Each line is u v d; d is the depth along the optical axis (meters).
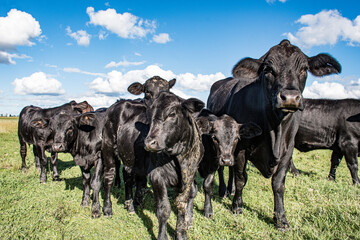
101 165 5.83
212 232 4.45
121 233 4.61
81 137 6.03
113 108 5.93
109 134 5.73
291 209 5.34
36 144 7.84
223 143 4.60
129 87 8.23
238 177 5.28
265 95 4.75
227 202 6.06
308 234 4.00
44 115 8.62
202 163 5.18
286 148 4.91
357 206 4.57
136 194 5.95
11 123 30.19
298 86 3.96
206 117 4.93
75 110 8.02
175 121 3.88
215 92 8.15
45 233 4.44
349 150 7.57
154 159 4.11
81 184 7.56
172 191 6.82
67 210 5.46
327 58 4.41
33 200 6.02
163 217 4.04
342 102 7.88
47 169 9.63
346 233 3.85
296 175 8.01
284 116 4.25
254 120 5.29
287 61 4.20
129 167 5.34
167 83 8.66
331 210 4.64
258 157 5.19
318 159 11.41
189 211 4.88
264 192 6.48
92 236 4.48
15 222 4.77
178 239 4.15
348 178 8.02
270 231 4.45
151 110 3.97
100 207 5.80
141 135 4.98
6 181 7.58
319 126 8.01
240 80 6.18
